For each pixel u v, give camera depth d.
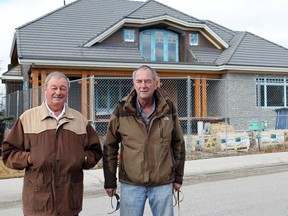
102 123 18.44
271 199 7.06
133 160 3.81
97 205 6.84
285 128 16.55
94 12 20.92
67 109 3.57
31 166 3.39
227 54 20.11
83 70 17.14
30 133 3.43
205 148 13.17
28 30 18.14
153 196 3.88
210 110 20.06
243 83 19.66
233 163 10.86
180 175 4.10
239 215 6.08
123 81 19.09
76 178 3.54
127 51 18.50
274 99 20.48
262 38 22.20
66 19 19.67
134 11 19.80
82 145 3.59
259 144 13.38
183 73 18.95
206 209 6.43
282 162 11.17
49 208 3.36
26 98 16.72
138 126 3.82
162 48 20.03
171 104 4.00
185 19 20.38
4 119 12.88
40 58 15.89
